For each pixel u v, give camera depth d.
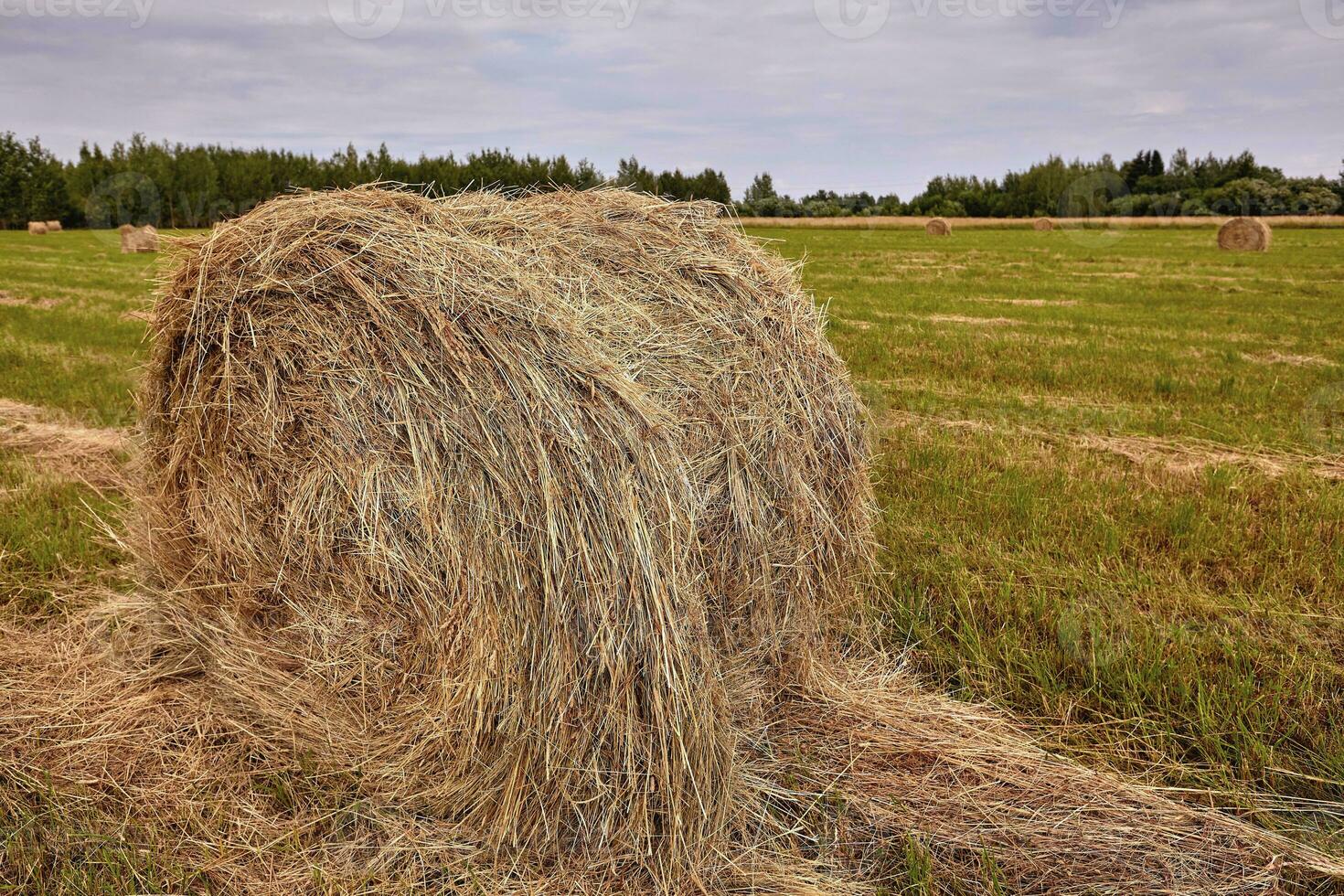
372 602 3.04
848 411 3.64
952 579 4.49
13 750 3.30
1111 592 4.34
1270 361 10.45
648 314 3.13
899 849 2.83
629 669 2.69
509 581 2.69
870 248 35.03
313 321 3.03
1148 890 2.65
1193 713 3.43
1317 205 65.62
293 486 3.14
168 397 3.63
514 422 2.69
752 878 2.72
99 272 23.09
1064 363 10.24
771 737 3.39
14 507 5.39
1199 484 5.87
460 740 2.87
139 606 4.11
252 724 3.42
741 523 3.14
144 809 3.01
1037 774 3.16
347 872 2.76
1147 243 37.47
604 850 2.80
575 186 3.70
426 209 3.18
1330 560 4.61
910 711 3.55
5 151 63.44
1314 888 2.66
